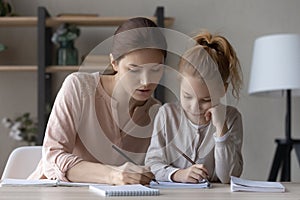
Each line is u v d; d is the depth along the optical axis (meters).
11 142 3.26
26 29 3.31
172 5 3.34
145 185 1.41
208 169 1.82
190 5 3.34
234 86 1.78
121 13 3.33
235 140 1.82
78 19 3.04
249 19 3.37
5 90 3.29
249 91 3.08
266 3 3.38
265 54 2.96
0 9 3.08
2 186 1.37
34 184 1.38
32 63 3.29
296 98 3.35
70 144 1.56
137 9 3.33
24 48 3.30
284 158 2.98
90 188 1.29
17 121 3.10
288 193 1.27
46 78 3.14
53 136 1.54
